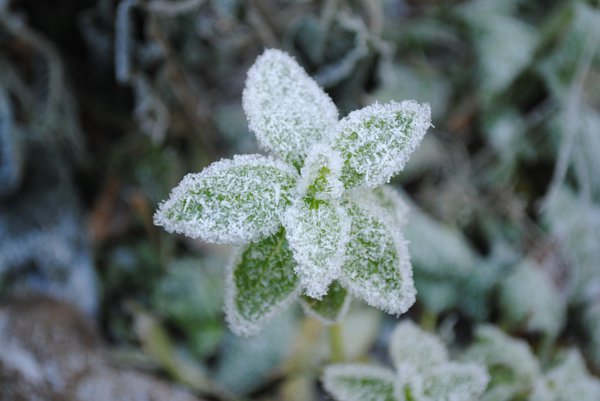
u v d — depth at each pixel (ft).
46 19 1.03
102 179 1.05
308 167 0.64
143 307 0.98
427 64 1.11
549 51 1.10
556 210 1.03
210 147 1.06
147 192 1.03
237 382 0.94
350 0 1.01
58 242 0.99
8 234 0.97
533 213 1.05
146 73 0.98
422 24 1.13
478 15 1.11
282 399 0.94
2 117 0.98
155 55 0.97
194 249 1.02
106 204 1.04
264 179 0.64
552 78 1.08
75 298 0.97
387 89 1.05
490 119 1.09
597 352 0.97
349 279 0.65
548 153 1.07
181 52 1.01
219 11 0.98
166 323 0.98
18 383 0.85
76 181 1.05
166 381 0.93
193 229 0.62
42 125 1.01
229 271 0.66
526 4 1.15
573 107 1.06
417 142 0.64
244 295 0.66
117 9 0.98
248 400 0.94
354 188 0.65
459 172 1.08
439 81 1.10
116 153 1.05
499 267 1.00
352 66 0.98
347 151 0.64
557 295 0.98
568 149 1.04
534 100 1.10
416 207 1.03
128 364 0.92
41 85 1.03
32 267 0.97
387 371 0.78
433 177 1.07
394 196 0.70
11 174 0.99
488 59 1.08
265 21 1.01
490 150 1.09
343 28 0.97
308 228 0.64
